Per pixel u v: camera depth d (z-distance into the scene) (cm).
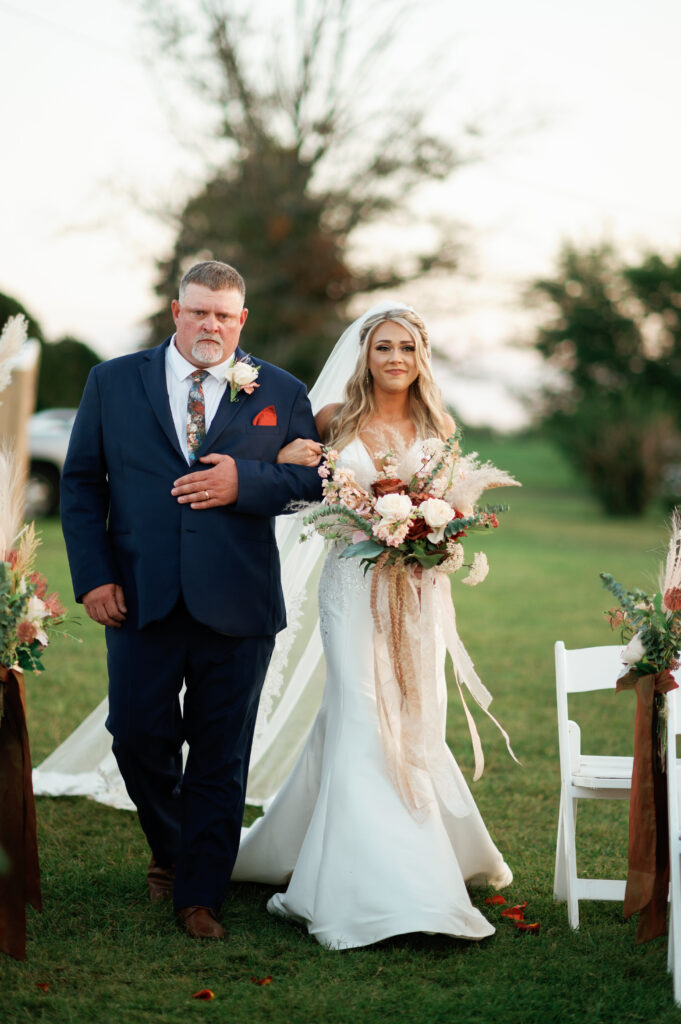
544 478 3328
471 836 371
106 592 347
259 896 381
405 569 360
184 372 355
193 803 349
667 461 2284
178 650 348
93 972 312
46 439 1569
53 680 684
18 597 313
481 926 337
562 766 359
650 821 321
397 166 2344
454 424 396
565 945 338
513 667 763
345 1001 294
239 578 348
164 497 347
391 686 353
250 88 2283
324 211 2398
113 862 400
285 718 468
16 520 328
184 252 2280
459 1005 292
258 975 313
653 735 327
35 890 318
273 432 362
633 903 318
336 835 340
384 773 346
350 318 2448
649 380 2927
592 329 2952
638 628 329
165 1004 291
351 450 377
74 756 479
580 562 1385
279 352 2403
